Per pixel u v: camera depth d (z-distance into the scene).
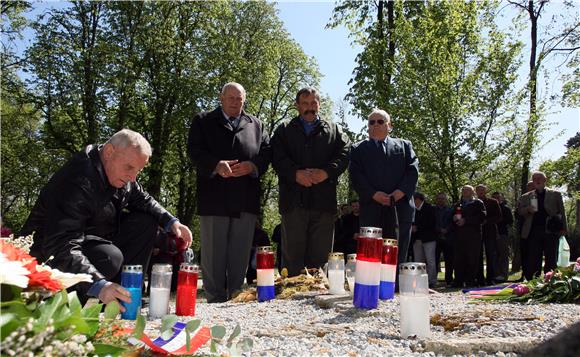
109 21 22.52
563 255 6.87
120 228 4.75
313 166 6.80
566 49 17.84
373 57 17.72
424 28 17.23
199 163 6.52
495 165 16.52
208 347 2.90
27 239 2.42
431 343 3.11
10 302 1.73
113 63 21.89
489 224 11.64
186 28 24.14
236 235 6.57
